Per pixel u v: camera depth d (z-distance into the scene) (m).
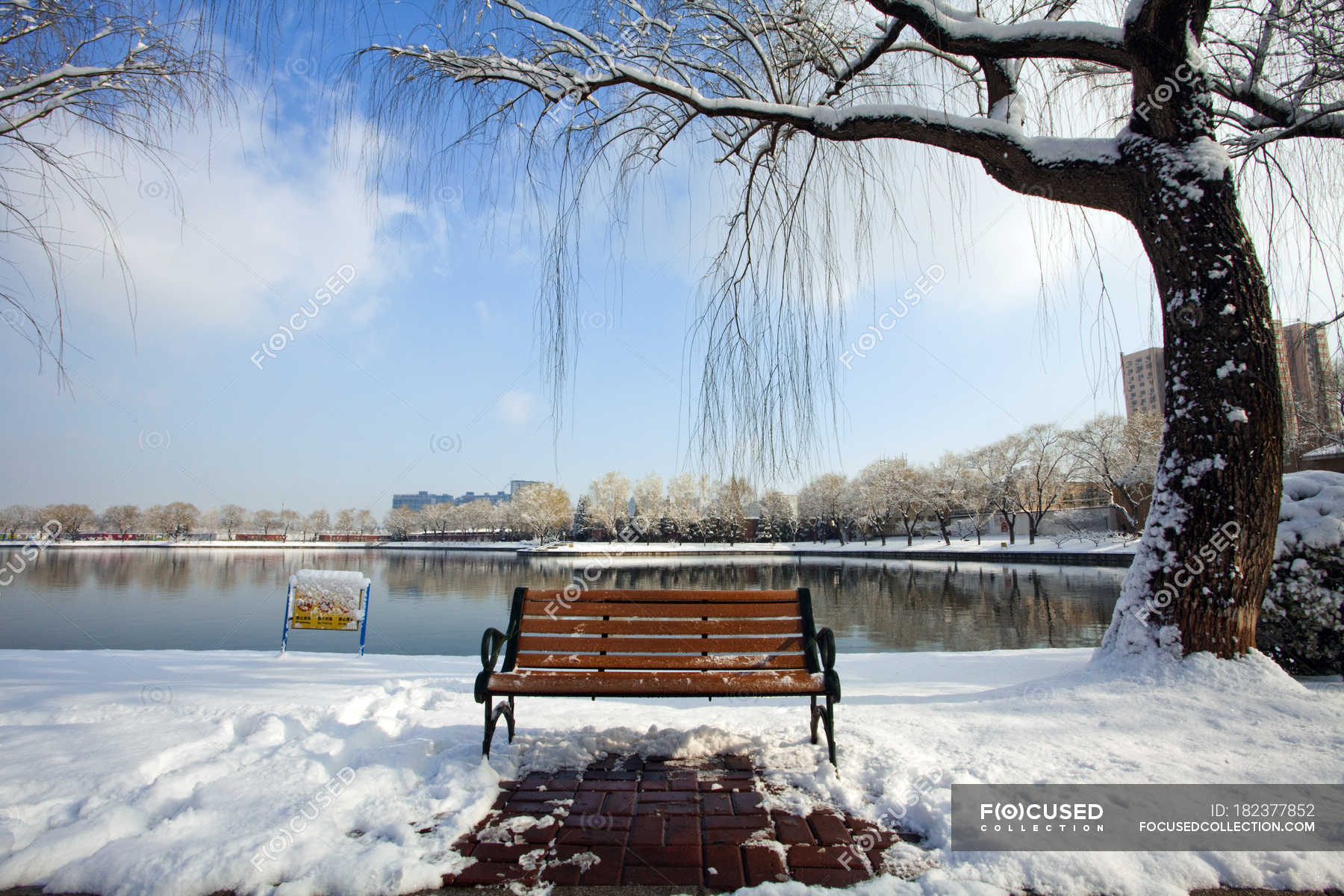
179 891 2.09
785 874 2.22
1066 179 4.71
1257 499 4.06
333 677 5.00
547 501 78.75
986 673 5.25
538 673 3.24
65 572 35.56
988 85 5.46
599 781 3.02
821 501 69.69
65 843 2.28
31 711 3.76
